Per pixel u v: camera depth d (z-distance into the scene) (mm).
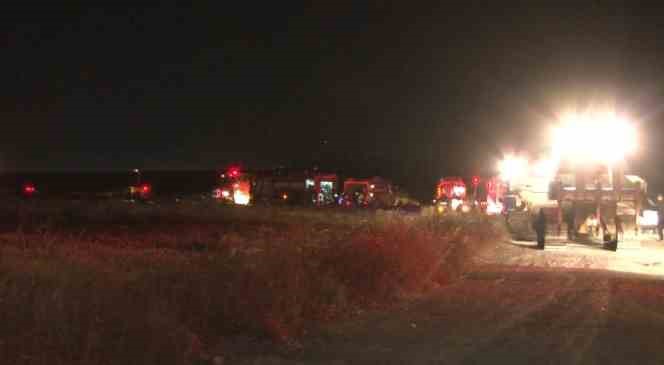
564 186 33219
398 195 72000
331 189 68125
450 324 14250
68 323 10133
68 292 11055
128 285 12836
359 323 14336
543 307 15977
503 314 15211
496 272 22094
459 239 23219
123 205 45500
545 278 20734
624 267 24875
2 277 12086
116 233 30938
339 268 16547
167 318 11477
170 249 24547
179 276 13938
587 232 31719
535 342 12680
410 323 14328
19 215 34844
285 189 67938
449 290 18453
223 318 13047
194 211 43375
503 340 12852
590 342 12656
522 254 28500
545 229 31109
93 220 39000
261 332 12906
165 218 41000
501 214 37281
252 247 23250
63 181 81500
